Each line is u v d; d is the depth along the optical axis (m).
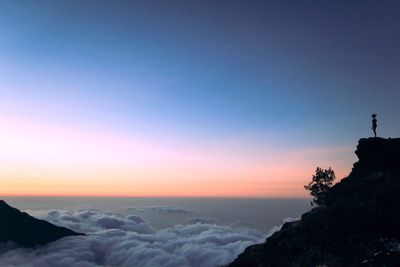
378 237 57.03
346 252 55.75
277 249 65.31
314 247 59.88
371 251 54.00
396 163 77.75
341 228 62.25
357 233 59.66
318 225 65.44
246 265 66.81
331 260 54.72
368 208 65.19
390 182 71.56
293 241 64.31
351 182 77.50
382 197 67.12
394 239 55.91
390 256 51.44
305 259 57.78
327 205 75.25
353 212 65.69
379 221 60.81
